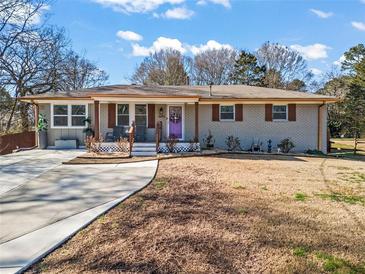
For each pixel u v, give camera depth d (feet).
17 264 11.57
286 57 142.00
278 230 15.52
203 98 53.16
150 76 135.03
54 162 36.27
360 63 101.24
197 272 11.32
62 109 53.21
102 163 35.96
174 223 16.22
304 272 11.42
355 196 22.66
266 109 56.70
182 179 27.40
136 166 34.06
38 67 79.46
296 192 23.61
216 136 56.95
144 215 17.43
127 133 52.01
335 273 11.34
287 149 54.95
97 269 11.35
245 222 16.58
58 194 21.86
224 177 28.84
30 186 24.26
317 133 56.80
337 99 53.47
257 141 56.80
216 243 13.80
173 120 55.42
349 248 13.53
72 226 15.51
